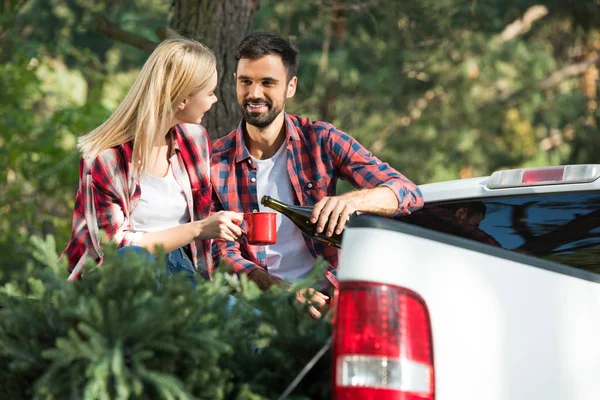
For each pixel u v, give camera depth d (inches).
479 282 136.7
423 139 790.5
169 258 196.1
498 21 813.2
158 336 134.8
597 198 201.2
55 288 147.3
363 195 199.3
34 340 140.3
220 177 219.0
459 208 214.5
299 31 687.7
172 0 316.5
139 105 192.5
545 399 140.8
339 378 130.9
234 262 208.1
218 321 146.4
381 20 578.2
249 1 308.0
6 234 465.1
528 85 834.8
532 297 141.3
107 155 191.0
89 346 128.4
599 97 891.4
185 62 192.5
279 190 219.0
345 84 704.4
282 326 146.5
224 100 301.3
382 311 130.1
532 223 208.1
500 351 137.0
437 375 131.9
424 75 719.7
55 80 626.8
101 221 189.3
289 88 220.4
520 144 871.1
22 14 527.5
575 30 845.8
